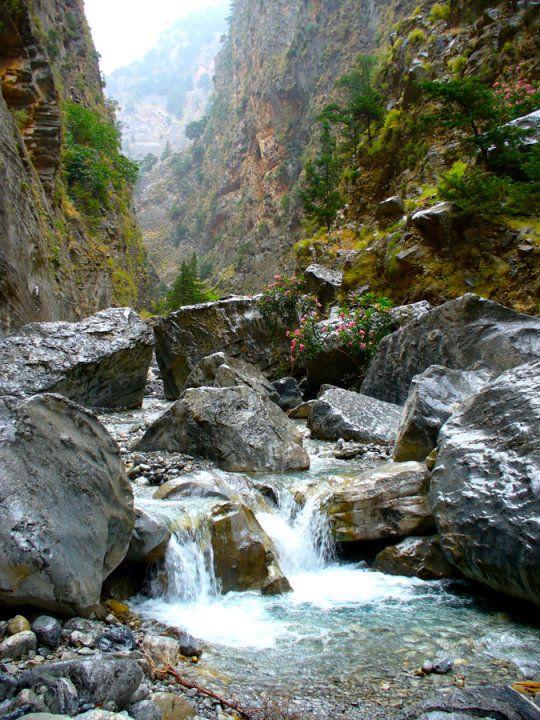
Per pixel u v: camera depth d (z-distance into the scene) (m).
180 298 52.53
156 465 7.30
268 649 3.97
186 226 119.31
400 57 31.64
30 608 3.69
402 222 18.78
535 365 5.73
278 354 16.45
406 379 10.77
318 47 82.31
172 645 3.81
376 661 3.80
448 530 5.04
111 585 4.64
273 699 3.31
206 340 16.23
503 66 22.61
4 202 14.73
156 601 4.75
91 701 2.84
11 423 3.95
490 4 25.81
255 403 8.26
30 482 3.80
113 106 69.00
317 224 35.56
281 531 5.95
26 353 10.70
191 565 4.98
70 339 11.45
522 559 4.27
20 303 15.21
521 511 4.41
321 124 75.12
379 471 6.23
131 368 12.61
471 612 4.61
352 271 18.97
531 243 14.32
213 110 134.50
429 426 6.84
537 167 13.91
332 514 5.97
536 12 22.41
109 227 42.28
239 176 106.06
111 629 3.76
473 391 7.43
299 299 16.91
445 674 3.62
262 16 104.75
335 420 9.63
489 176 15.45
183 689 3.34
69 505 3.97
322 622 4.43
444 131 23.66
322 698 3.33
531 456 4.70
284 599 4.92
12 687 2.88
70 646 3.51
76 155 40.94
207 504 5.66
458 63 24.73
